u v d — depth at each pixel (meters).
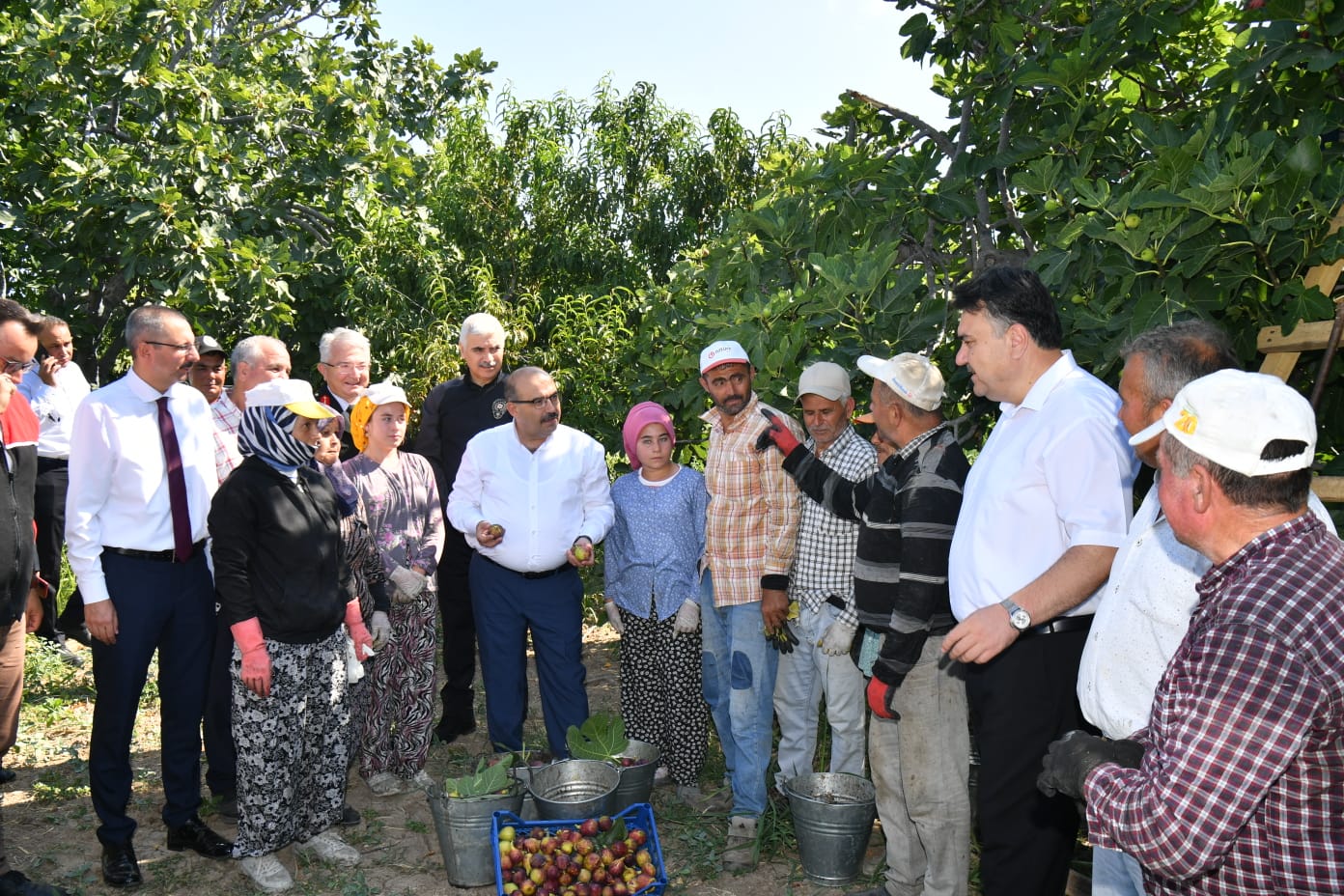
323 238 9.50
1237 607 1.59
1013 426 2.82
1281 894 1.60
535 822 3.67
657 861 3.49
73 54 8.09
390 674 4.57
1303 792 1.56
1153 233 3.26
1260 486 1.63
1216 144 3.30
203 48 9.62
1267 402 1.63
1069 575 2.54
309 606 3.65
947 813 3.17
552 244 12.17
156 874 3.85
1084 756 1.92
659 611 4.44
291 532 3.59
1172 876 1.63
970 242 4.82
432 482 4.77
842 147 4.91
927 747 3.16
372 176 9.47
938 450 3.11
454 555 5.28
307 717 3.79
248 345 4.72
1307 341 3.06
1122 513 2.57
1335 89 3.46
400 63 12.27
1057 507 2.65
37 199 8.63
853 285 4.14
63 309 9.29
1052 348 2.77
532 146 12.82
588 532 4.36
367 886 3.81
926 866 3.34
